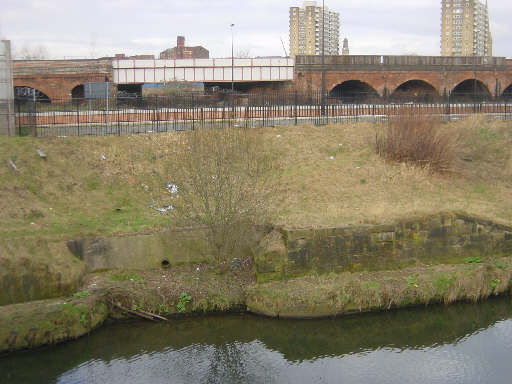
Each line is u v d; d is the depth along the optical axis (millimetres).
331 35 153500
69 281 14258
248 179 17688
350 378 12516
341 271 16203
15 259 13828
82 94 45938
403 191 21359
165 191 20188
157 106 27781
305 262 15820
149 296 14461
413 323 14961
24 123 23203
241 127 23594
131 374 12320
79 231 16016
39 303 13391
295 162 23516
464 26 144750
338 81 50875
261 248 15680
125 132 23594
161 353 13250
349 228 16172
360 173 22859
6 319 12508
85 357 12969
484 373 12742
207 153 17094
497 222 17766
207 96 30578
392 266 16734
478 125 29047
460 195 21469
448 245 17281
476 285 15773
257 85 56344
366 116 30219
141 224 17047
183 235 16359
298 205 19266
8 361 12289
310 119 28766
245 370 12688
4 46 21391
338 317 14703
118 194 19578
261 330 14266
